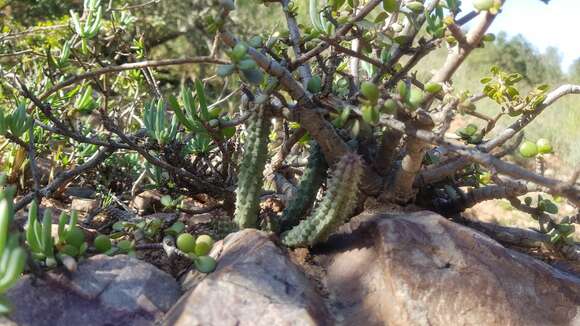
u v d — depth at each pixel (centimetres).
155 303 28
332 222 30
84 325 26
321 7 37
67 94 48
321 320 27
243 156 32
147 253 34
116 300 27
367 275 30
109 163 50
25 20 136
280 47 41
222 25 29
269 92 30
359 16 31
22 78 64
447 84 30
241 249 29
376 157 35
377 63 34
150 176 43
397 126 28
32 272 27
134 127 59
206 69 175
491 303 29
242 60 27
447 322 28
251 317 25
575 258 37
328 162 33
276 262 28
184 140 39
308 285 29
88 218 40
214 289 26
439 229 31
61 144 50
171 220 38
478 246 31
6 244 23
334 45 32
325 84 30
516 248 40
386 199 36
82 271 28
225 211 40
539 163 35
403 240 30
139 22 155
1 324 25
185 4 178
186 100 34
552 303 30
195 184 41
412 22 33
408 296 28
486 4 27
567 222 38
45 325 26
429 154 38
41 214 37
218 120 34
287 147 40
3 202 21
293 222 34
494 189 38
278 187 43
